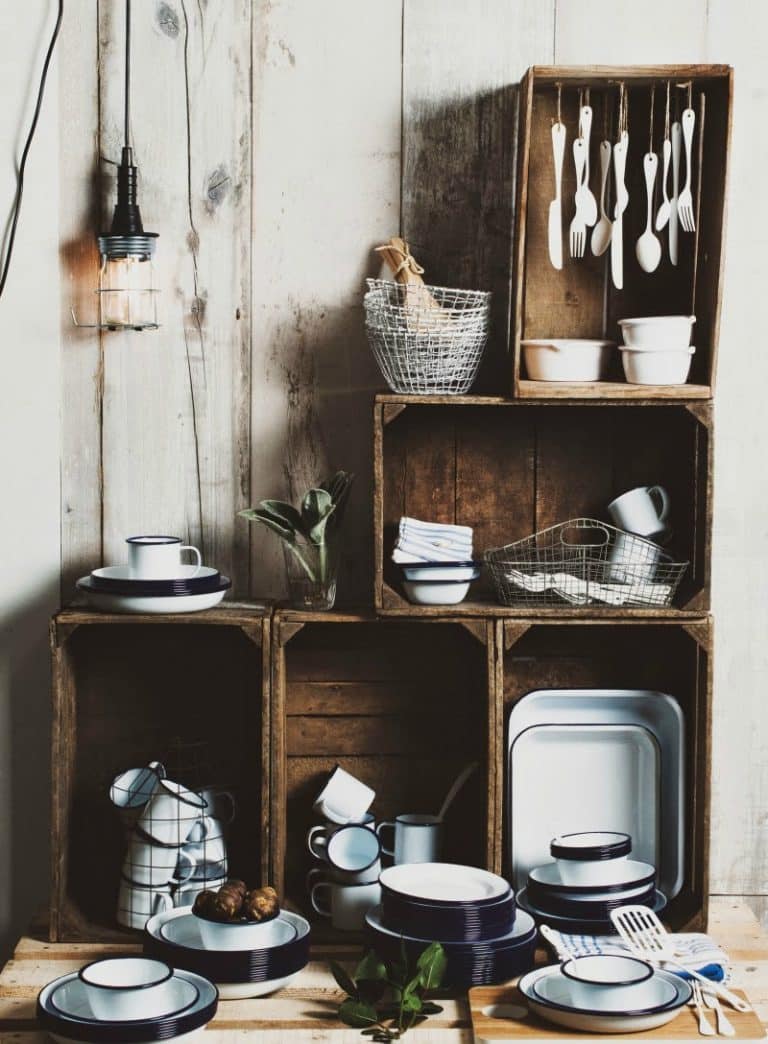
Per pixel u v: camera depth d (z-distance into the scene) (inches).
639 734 80.3
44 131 80.8
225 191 81.3
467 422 81.6
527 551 81.9
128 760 83.0
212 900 68.4
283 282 81.7
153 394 82.1
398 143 81.0
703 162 77.5
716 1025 62.9
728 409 83.2
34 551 82.6
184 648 82.6
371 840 78.1
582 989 62.8
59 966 71.8
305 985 69.6
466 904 68.6
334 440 82.4
